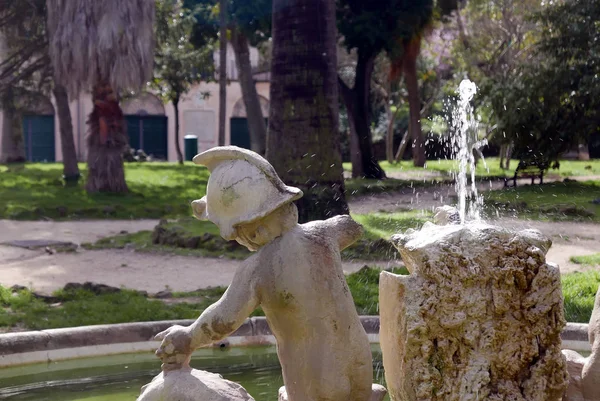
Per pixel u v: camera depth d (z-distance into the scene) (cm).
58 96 2542
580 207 1597
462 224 288
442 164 3281
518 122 2134
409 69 3014
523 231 278
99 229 1575
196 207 332
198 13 2762
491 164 3152
